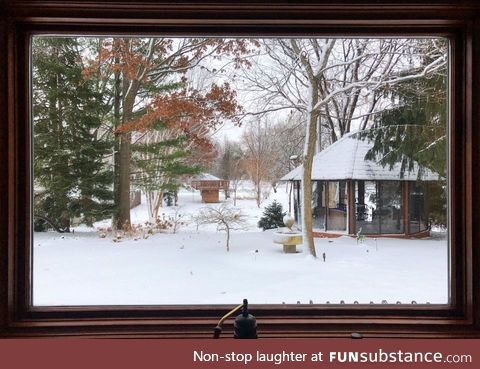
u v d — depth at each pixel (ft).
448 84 3.22
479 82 2.89
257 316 3.11
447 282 3.30
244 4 2.82
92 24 3.09
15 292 2.99
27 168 3.09
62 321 2.98
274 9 2.89
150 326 2.97
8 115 2.93
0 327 2.85
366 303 3.24
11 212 2.95
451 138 3.16
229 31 3.19
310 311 3.13
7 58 2.91
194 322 3.01
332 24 3.07
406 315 3.09
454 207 3.13
